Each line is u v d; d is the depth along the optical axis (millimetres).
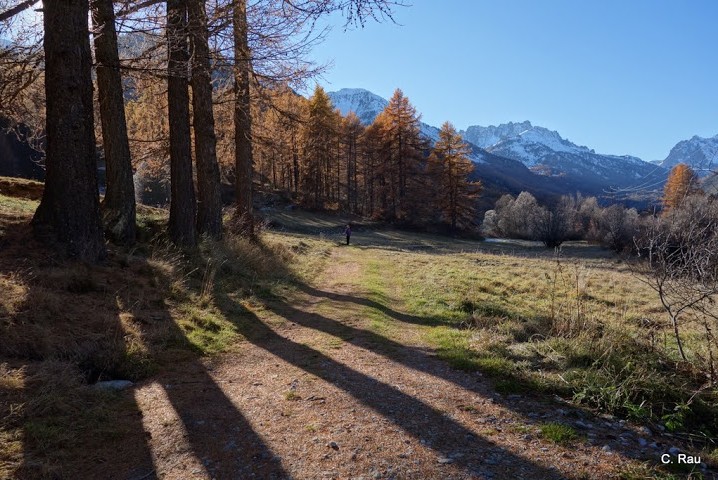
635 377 4695
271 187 54188
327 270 15789
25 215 8688
